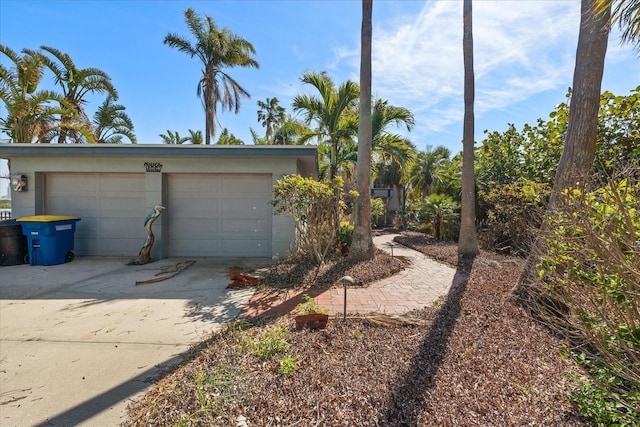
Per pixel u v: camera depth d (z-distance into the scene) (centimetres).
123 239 789
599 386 194
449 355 273
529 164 1005
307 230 648
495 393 220
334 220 688
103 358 290
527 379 237
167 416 204
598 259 192
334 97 999
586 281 206
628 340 191
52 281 562
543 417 196
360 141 730
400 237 1387
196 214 791
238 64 1645
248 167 766
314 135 1109
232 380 238
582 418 195
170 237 790
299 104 1007
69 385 247
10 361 284
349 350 285
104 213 788
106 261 734
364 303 442
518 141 1077
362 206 727
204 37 1565
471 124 832
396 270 652
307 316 343
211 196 790
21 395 234
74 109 1155
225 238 792
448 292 491
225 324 368
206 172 770
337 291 501
